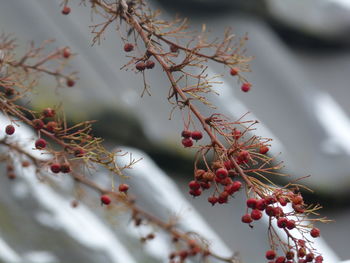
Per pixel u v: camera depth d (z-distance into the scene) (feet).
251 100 8.32
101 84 7.27
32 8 7.60
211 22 8.82
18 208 6.82
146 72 7.68
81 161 5.80
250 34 9.16
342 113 9.12
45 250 6.66
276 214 5.14
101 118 7.09
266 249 7.16
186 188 7.31
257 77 8.80
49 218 6.81
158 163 7.30
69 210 6.89
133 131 7.20
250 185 5.14
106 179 7.02
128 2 5.31
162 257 6.82
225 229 7.18
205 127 5.17
